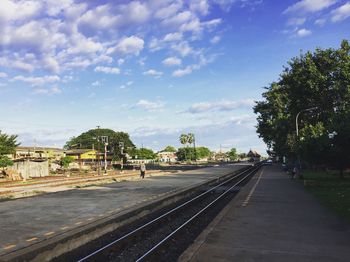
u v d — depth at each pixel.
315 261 8.25
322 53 56.50
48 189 30.98
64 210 17.33
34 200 21.42
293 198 20.41
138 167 92.81
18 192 28.16
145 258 10.23
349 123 34.34
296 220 13.32
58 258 10.55
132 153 138.00
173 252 11.23
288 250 9.16
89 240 12.85
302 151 37.38
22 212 16.75
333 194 21.77
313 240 10.21
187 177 46.34
